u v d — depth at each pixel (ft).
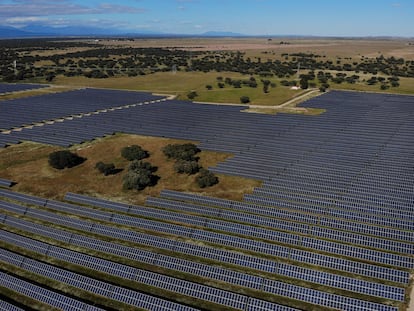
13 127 314.76
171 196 181.88
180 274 128.06
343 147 244.42
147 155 241.96
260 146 250.98
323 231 147.33
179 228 151.64
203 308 112.27
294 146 249.14
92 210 167.43
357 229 150.10
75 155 229.25
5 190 190.70
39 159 239.30
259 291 119.03
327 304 111.65
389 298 114.01
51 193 192.24
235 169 210.79
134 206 169.68
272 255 136.56
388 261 130.00
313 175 200.03
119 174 212.64
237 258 132.26
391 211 161.27
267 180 197.26
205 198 175.63
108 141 271.90
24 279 126.11
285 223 152.97
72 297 117.50
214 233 146.61
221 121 321.73
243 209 167.94
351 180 192.54
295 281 123.95
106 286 117.91
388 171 203.10
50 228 153.79
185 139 272.72
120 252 138.62
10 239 147.54
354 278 121.90
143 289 120.88
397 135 267.59
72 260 134.31
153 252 139.64
